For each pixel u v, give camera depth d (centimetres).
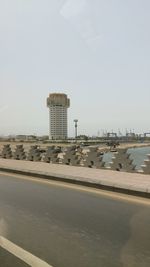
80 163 2045
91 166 1933
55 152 2305
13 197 1196
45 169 1834
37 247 682
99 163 1884
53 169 1830
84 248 670
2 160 2567
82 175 1543
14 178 1698
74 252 650
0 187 1420
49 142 12481
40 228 810
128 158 1703
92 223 837
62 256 632
